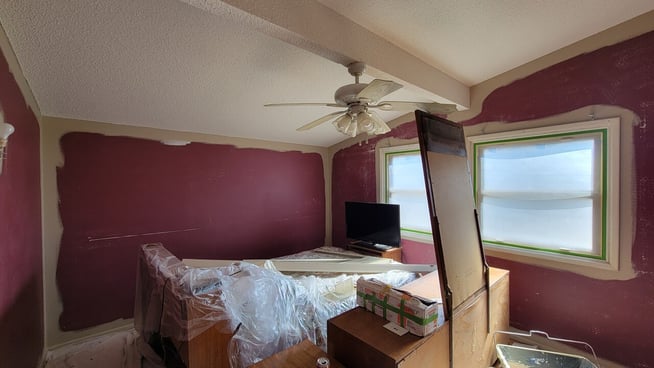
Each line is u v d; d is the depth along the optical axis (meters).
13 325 1.73
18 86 1.84
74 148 2.69
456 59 2.45
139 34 1.71
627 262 2.14
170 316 1.74
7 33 1.58
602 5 1.86
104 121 2.84
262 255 4.03
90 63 1.94
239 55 2.05
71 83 2.15
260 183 4.03
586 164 2.33
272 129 3.71
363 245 3.87
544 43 2.29
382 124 2.21
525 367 1.87
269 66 2.23
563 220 2.47
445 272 1.61
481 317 1.91
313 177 4.66
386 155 4.02
